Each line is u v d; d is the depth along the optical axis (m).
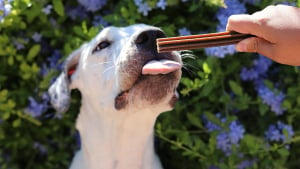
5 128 1.63
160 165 1.47
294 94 1.52
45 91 1.59
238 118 1.60
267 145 1.52
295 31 1.15
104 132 1.40
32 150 1.68
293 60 1.18
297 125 1.56
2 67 1.59
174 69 1.21
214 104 1.56
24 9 1.51
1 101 1.55
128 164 1.42
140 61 1.26
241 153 1.50
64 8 1.63
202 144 1.52
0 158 1.64
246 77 1.55
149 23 1.56
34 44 1.63
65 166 1.68
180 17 1.57
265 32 1.16
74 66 1.47
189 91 1.52
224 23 1.48
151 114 1.35
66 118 1.63
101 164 1.43
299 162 1.60
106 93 1.36
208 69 1.48
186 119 1.58
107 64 1.36
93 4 1.59
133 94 1.28
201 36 1.17
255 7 1.53
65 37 1.62
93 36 1.54
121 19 1.55
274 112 1.57
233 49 1.46
